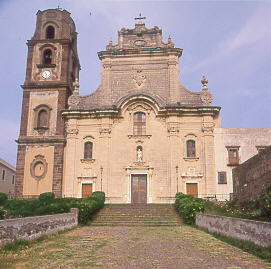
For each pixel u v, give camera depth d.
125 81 36.25
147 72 36.25
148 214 25.36
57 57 37.88
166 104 35.06
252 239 11.70
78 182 33.75
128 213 25.70
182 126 34.19
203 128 33.69
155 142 34.03
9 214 21.22
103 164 33.69
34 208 26.47
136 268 8.63
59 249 11.65
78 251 11.24
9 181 52.97
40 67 37.62
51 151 34.91
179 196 28.03
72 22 40.91
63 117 35.69
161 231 18.33
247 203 19.14
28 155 35.03
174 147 33.47
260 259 9.82
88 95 36.22
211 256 10.38
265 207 14.16
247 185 20.27
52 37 39.59
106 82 36.31
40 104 36.38
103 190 33.09
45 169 34.44
